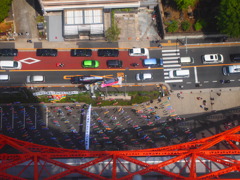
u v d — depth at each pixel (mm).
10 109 89750
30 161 76438
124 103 91125
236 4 83750
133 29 95875
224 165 73625
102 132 89188
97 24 91312
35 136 88562
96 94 91312
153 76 93250
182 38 95062
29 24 94938
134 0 89500
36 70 92625
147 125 90062
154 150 76250
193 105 91875
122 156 67875
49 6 91312
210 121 90938
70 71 93062
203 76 93438
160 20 94562
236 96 92750
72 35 92750
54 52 92625
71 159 77250
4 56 92938
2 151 87062
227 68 92812
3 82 91500
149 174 75812
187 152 67938
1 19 91000
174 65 93875
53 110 90312
